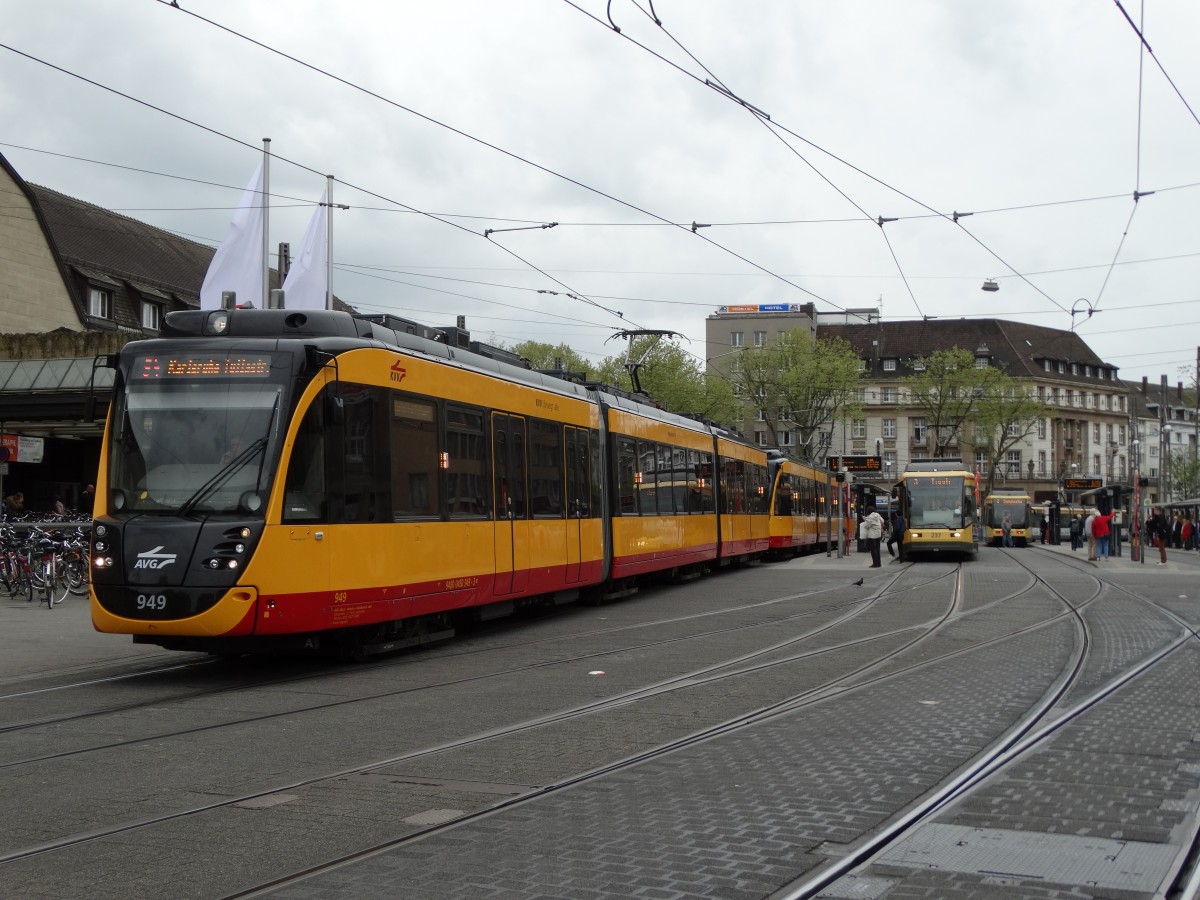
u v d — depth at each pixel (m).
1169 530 67.06
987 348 110.50
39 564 21.67
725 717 10.06
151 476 12.19
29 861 5.96
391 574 13.71
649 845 6.13
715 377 73.06
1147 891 5.43
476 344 17.73
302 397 12.46
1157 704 10.71
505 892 5.37
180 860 5.95
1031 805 7.02
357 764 8.27
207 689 11.90
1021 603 22.19
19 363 30.91
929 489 42.78
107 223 49.75
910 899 5.29
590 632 17.30
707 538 28.78
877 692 11.42
